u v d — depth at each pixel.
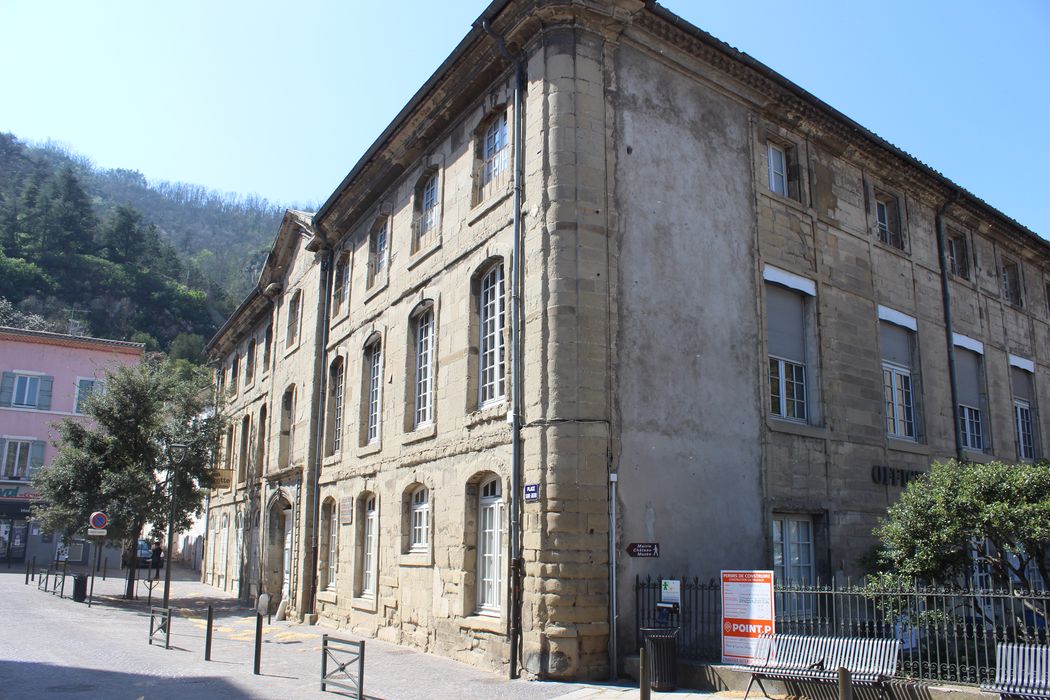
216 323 97.31
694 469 13.35
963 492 11.09
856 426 16.53
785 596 12.96
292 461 24.59
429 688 11.38
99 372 43.38
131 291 88.31
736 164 15.57
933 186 20.19
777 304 15.88
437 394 15.78
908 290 19.08
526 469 12.41
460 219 15.80
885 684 9.11
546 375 12.45
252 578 27.52
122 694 10.79
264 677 12.39
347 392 20.86
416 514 16.59
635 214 13.59
